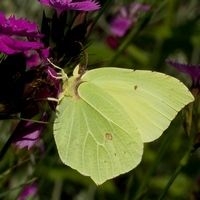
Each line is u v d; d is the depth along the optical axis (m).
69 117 0.17
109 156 0.18
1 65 0.16
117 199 0.28
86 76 0.18
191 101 0.18
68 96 0.17
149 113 0.18
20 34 0.15
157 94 0.18
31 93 0.16
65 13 0.17
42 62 0.16
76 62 0.17
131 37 0.23
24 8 0.27
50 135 0.21
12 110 0.16
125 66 0.29
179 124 0.23
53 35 0.17
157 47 0.30
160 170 0.29
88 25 0.17
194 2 0.33
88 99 0.18
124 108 0.18
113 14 0.29
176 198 0.28
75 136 0.17
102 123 0.18
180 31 0.30
